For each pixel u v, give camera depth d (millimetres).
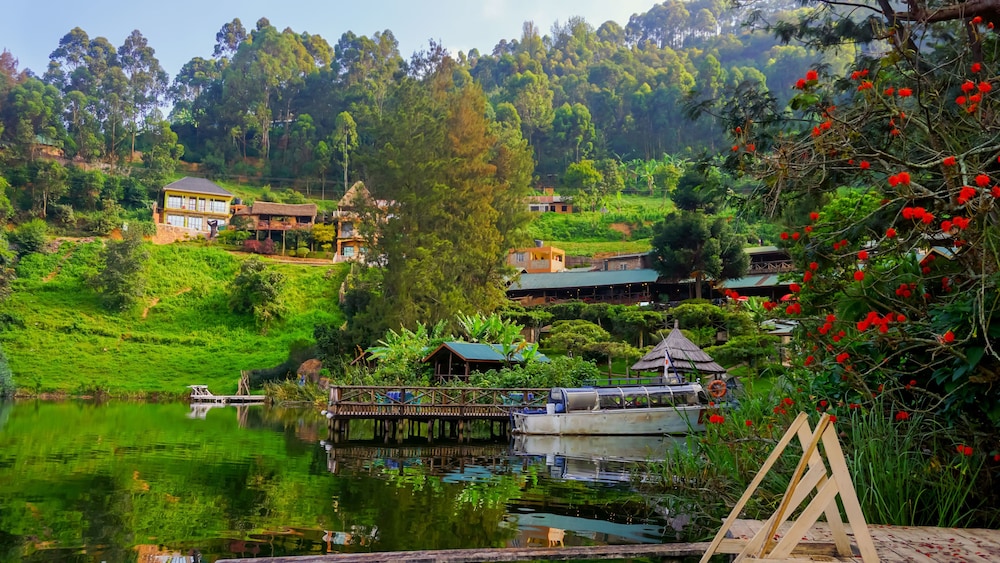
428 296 41219
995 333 5906
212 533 8664
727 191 10500
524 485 12383
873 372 7402
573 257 84688
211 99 139625
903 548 5492
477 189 45438
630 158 131125
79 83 133125
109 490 11406
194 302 65250
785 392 9680
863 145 7930
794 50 127938
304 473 13609
